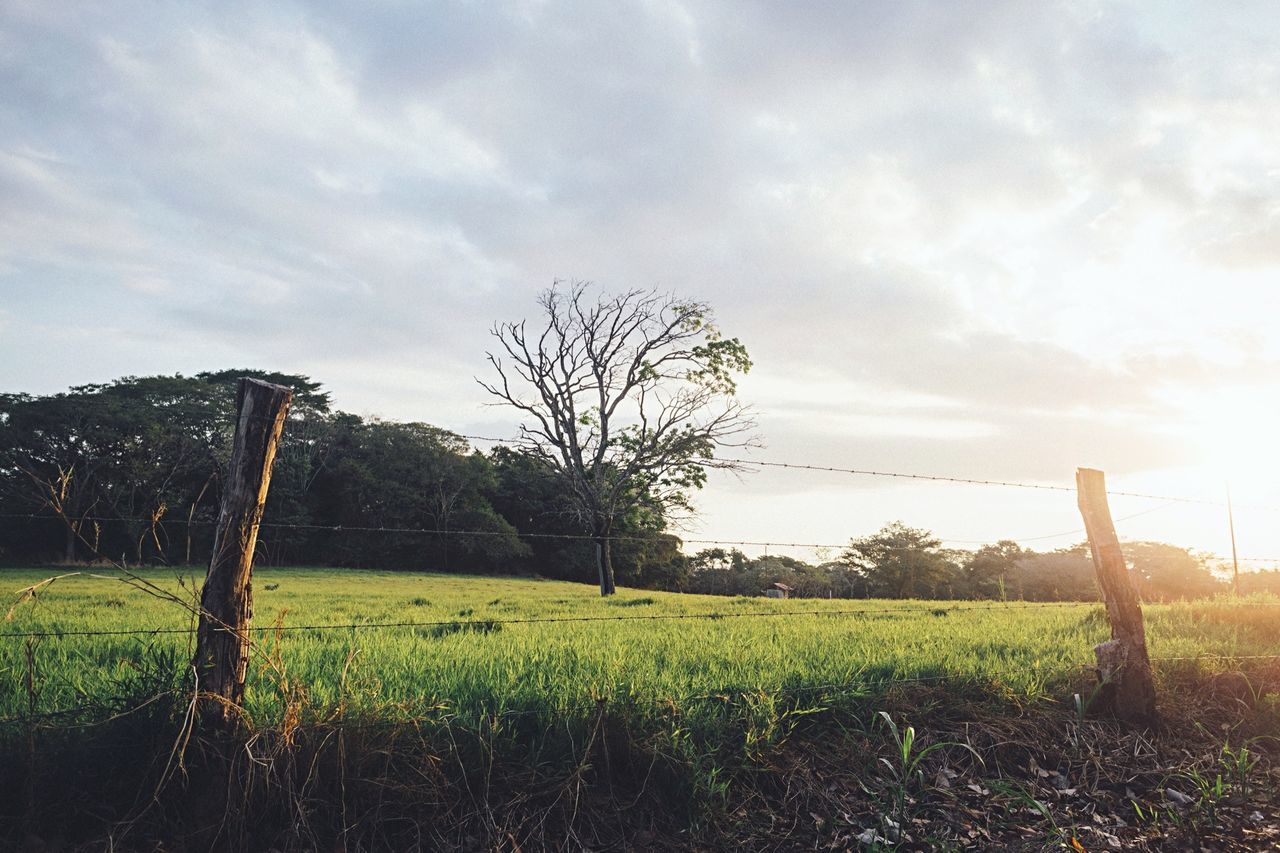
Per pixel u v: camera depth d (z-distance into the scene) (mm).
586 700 5062
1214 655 8055
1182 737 6516
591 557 52188
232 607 4066
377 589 22703
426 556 53562
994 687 6578
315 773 4133
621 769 4914
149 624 10062
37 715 3965
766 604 18891
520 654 7008
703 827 4586
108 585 17922
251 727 4035
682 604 18688
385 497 53406
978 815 4977
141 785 3920
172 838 3824
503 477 60625
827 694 5953
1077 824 4984
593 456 37906
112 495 42375
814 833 4668
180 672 4148
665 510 38281
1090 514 7012
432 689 5309
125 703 4078
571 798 4504
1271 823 5129
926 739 5766
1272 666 7949
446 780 4340
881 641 8617
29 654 3982
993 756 5730
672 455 37125
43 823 3736
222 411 51469
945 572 44469
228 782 3908
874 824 4781
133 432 44188
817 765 5324
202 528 23312
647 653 7496
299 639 8070
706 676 6250
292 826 3939
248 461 4145
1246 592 18156
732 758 5117
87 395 47000
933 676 6664
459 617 13055
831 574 43562
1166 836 4895
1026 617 12562
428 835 4152
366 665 5922
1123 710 6578
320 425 57656
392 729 4383
